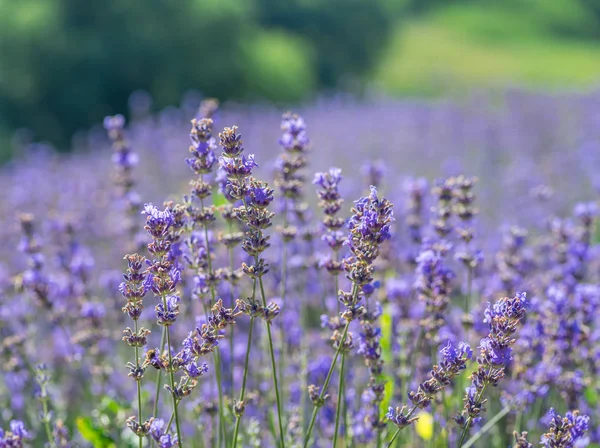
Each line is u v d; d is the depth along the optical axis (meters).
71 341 5.29
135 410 4.69
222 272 3.76
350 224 3.21
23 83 26.94
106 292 6.62
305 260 5.46
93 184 10.94
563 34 45.50
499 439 4.33
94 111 27.84
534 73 32.31
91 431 4.37
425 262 4.13
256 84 29.52
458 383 4.19
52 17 27.64
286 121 4.25
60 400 5.48
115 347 6.08
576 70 33.62
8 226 9.01
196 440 4.63
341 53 36.62
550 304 4.38
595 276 6.02
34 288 5.33
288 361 5.18
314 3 37.38
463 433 3.14
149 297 5.71
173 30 28.56
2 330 5.23
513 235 5.44
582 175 10.09
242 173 3.07
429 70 33.84
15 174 13.52
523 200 9.13
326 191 3.73
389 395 4.08
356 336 3.69
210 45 29.09
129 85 28.42
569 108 14.75
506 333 3.06
